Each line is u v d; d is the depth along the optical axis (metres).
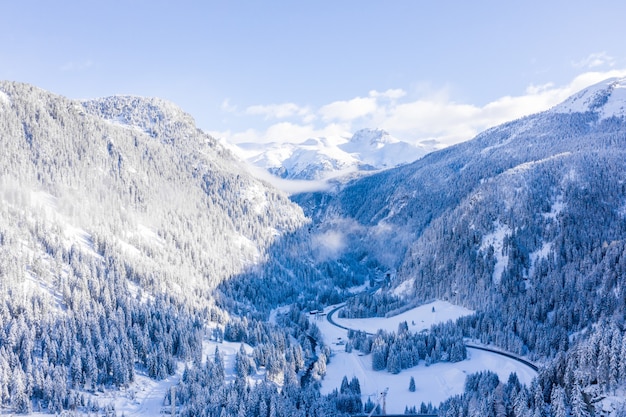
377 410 175.38
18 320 177.12
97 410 154.25
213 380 176.12
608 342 137.62
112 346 178.25
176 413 159.62
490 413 139.38
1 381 153.12
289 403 159.12
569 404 133.00
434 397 186.50
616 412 122.06
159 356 183.88
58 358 170.25
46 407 154.75
